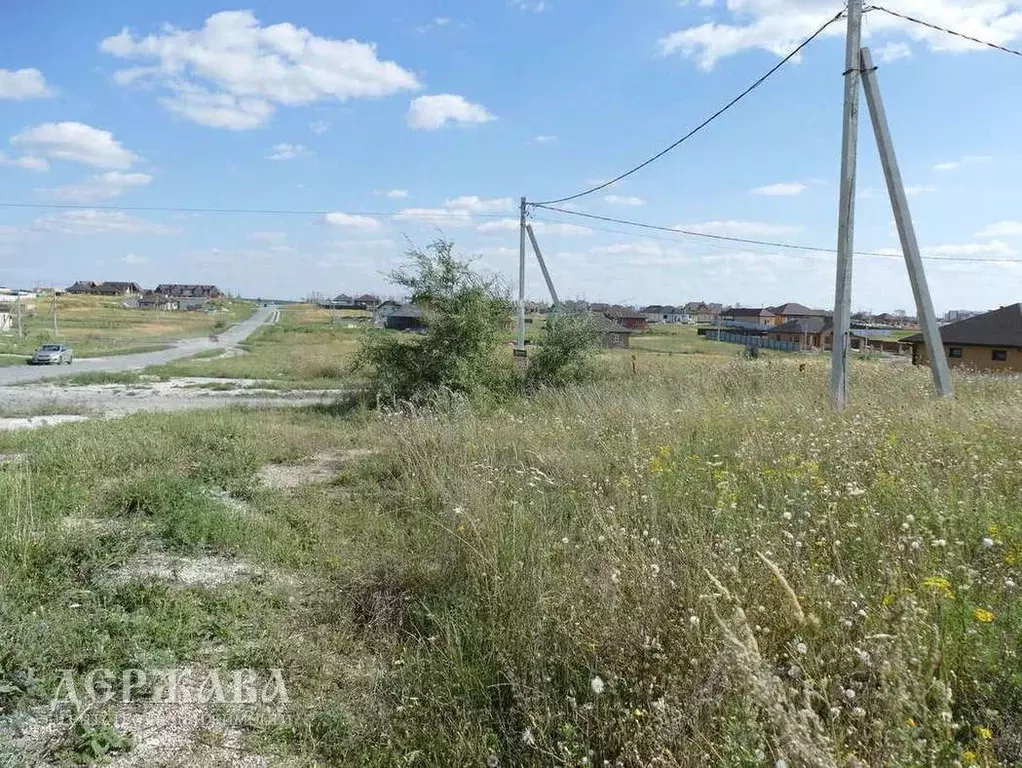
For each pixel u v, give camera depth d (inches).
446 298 711.7
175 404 879.1
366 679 154.9
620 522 195.8
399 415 452.4
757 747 96.3
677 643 128.6
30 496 266.5
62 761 125.2
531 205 979.9
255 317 5477.4
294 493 330.6
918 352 1457.9
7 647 149.3
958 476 218.1
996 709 111.3
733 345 2987.2
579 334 808.3
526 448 338.3
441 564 203.5
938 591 131.0
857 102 448.8
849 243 446.0
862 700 109.5
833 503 186.4
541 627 145.6
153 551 236.2
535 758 119.0
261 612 187.6
